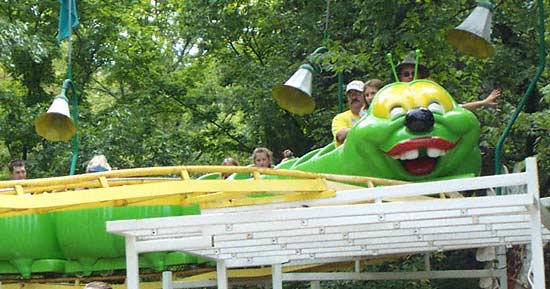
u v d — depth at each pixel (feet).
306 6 59.77
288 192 23.53
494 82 54.34
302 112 29.32
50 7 64.80
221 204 25.58
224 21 64.69
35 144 63.77
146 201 24.08
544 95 45.21
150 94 69.26
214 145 71.97
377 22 49.78
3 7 64.44
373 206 21.44
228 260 30.25
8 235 32.81
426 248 29.71
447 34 29.89
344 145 29.66
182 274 35.70
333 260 34.73
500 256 35.78
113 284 35.60
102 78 82.94
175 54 82.38
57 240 33.27
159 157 64.95
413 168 29.07
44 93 66.39
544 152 48.24
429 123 28.02
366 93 32.01
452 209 21.07
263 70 63.62
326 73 59.93
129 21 69.82
